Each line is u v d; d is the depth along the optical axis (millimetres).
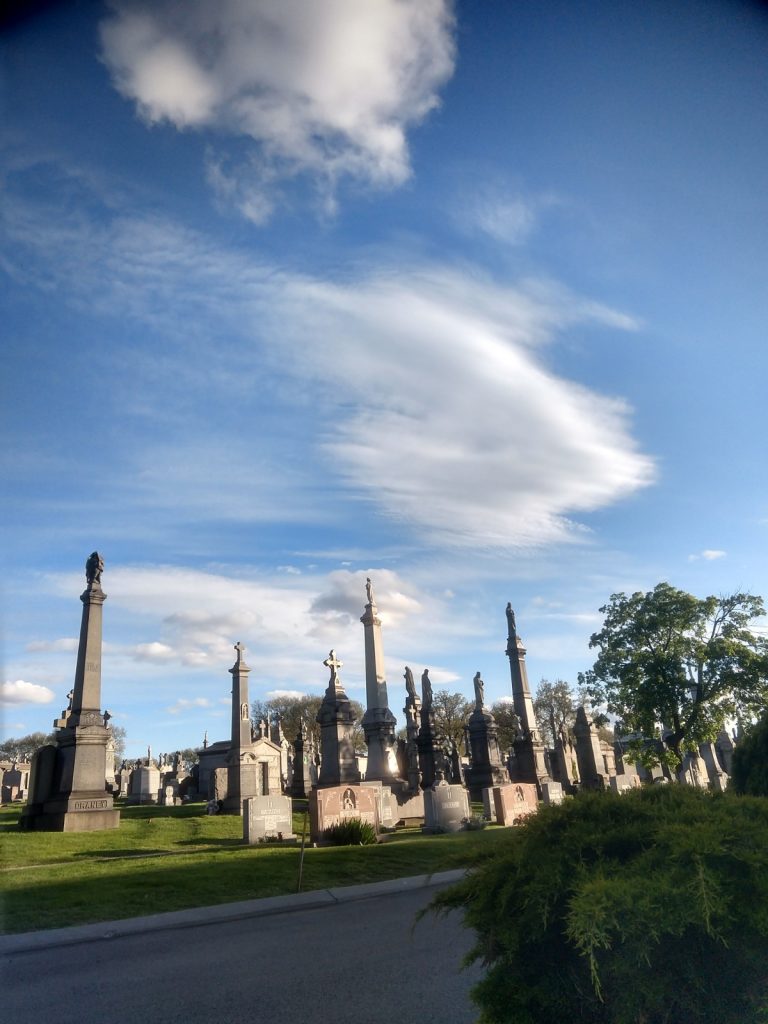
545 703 82500
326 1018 6230
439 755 34188
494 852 4441
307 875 14000
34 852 17953
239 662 34312
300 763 41156
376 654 32844
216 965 8219
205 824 24156
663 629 34156
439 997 6605
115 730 100938
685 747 34219
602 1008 3588
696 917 3281
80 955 9031
